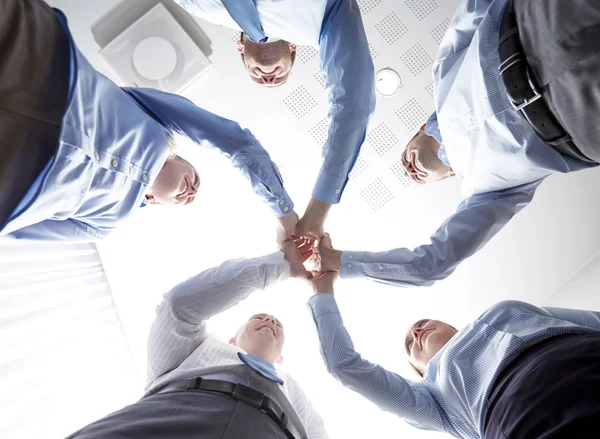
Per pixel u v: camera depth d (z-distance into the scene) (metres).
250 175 1.58
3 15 0.82
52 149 0.94
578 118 1.08
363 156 2.48
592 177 2.43
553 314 1.46
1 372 1.35
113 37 2.19
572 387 1.05
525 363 1.23
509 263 2.55
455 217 1.60
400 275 1.60
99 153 1.18
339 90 1.52
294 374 2.55
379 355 2.55
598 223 2.46
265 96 2.40
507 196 1.57
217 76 2.34
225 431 1.12
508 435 1.14
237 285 1.51
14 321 1.47
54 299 1.79
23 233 1.29
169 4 2.18
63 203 1.16
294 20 1.52
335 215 2.52
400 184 2.49
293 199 2.50
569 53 1.00
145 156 1.38
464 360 1.46
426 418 1.51
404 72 2.40
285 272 1.62
